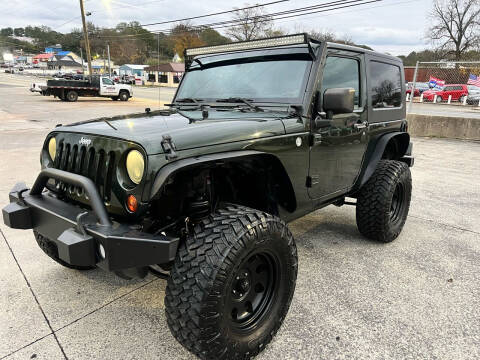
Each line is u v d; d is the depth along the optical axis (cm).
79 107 2011
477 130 1160
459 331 254
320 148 289
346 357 230
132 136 203
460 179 681
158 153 195
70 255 189
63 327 254
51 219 221
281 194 278
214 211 230
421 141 1150
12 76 6762
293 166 265
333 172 314
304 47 289
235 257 198
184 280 195
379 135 380
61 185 245
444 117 1212
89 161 221
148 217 221
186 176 225
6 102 2247
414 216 485
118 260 187
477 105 2353
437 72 1755
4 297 287
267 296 236
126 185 203
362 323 262
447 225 453
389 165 380
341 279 321
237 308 220
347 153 328
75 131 237
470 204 537
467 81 1686
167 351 233
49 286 304
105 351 233
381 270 337
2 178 604
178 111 300
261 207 277
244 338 215
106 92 2530
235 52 325
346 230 434
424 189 613
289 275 239
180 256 201
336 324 261
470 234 426
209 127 223
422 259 361
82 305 279
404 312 275
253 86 300
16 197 249
